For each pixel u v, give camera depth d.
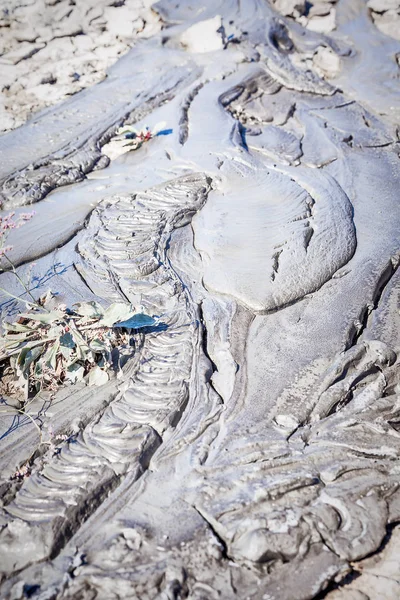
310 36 2.89
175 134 2.26
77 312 1.65
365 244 1.88
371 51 2.81
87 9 3.12
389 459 1.51
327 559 1.40
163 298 1.74
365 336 1.69
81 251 1.87
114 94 2.51
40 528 1.42
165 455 1.51
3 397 1.59
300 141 2.28
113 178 2.12
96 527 1.43
